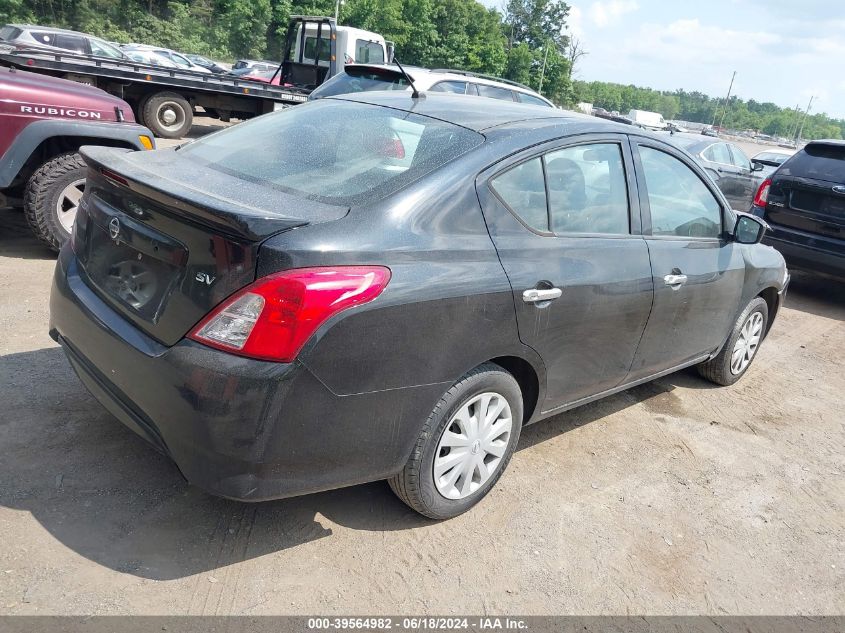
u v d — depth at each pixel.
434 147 2.88
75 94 5.30
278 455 2.33
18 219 6.69
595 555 2.96
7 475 2.88
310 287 2.24
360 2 64.06
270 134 3.21
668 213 3.80
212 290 2.29
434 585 2.65
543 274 2.94
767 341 6.30
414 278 2.49
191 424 2.27
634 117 51.28
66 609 2.28
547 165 3.09
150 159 3.05
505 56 84.75
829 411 4.86
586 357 3.34
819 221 7.46
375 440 2.55
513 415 3.08
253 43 59.56
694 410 4.56
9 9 46.59
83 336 2.73
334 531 2.86
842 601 2.91
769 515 3.46
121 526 2.70
